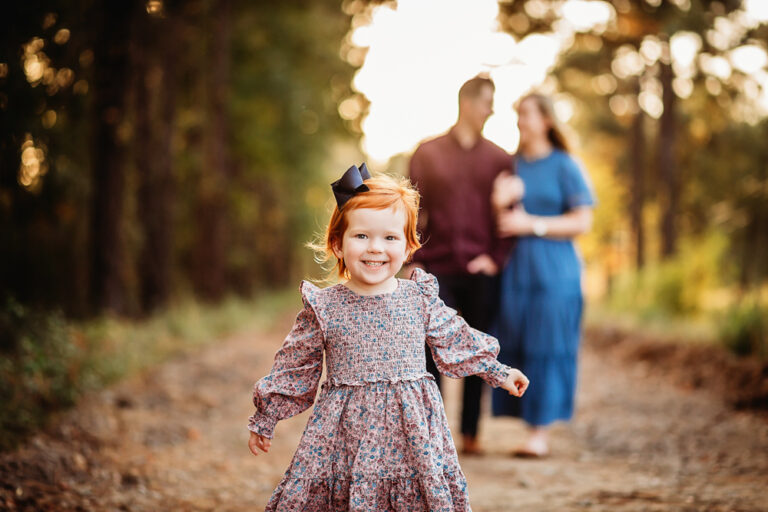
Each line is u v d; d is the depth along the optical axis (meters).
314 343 3.07
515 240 5.64
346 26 20.05
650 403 7.26
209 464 5.19
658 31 17.08
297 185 23.88
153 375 8.21
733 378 7.66
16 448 4.55
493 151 5.29
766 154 23.39
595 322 14.04
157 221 15.66
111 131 12.05
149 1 12.94
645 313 13.52
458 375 3.20
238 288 25.64
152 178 15.66
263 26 18.91
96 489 4.32
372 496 2.90
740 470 4.80
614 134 27.75
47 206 10.34
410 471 2.95
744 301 9.59
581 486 4.66
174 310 13.66
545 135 5.91
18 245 13.23
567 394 5.71
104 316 11.24
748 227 26.77
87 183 11.04
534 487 4.69
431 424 3.02
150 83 16.03
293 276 39.78
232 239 25.20
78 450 4.93
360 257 3.03
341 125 21.12
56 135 9.56
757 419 6.24
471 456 5.64
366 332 3.03
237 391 8.06
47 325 7.12
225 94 18.00
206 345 11.47
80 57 10.11
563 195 5.81
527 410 5.63
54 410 5.74
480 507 4.28
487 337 3.22
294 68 19.62
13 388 5.48
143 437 5.63
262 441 3.06
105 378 7.26
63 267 13.86
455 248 5.20
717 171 25.11
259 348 12.20
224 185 18.55
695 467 4.95
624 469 5.09
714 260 14.48
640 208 25.69
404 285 3.16
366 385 2.99
